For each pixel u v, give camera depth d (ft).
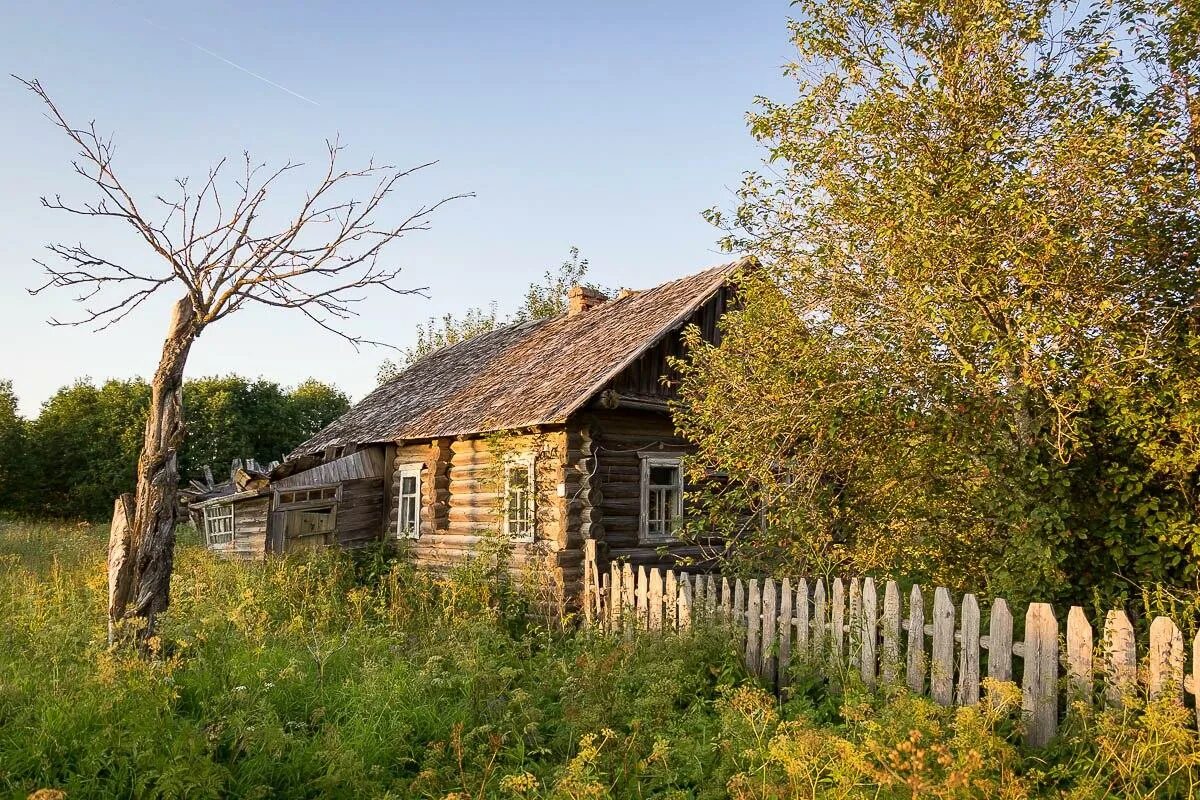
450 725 19.16
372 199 22.08
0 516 104.63
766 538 30.25
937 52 23.32
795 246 25.93
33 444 113.60
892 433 24.98
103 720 17.04
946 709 16.33
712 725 18.98
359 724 18.53
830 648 21.88
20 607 28.37
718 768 15.96
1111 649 16.56
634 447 40.91
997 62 22.15
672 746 17.69
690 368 31.19
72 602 27.30
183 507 85.71
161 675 19.04
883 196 22.38
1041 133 22.04
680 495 42.14
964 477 24.81
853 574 28.43
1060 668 17.71
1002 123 22.68
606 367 39.42
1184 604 19.51
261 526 50.52
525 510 41.27
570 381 41.04
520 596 37.65
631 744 17.44
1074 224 19.92
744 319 26.96
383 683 20.89
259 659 22.66
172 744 16.05
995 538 24.40
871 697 18.22
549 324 60.64
